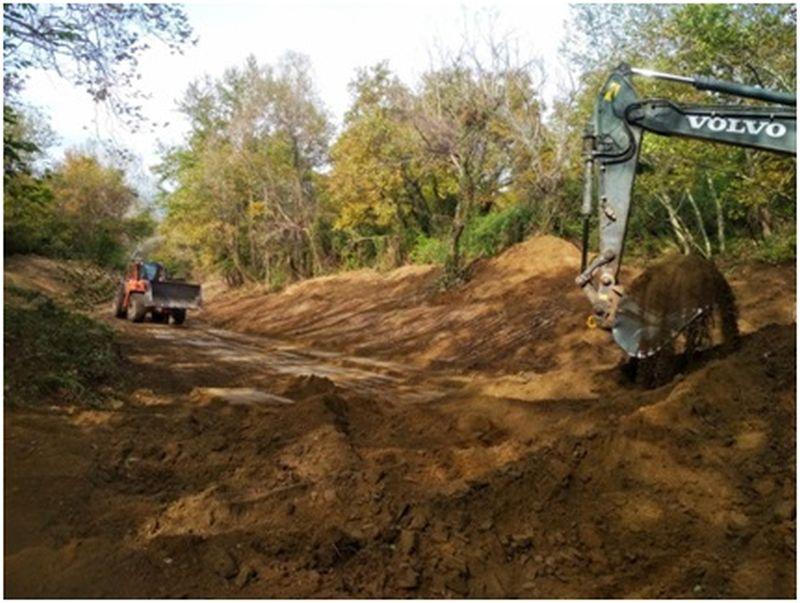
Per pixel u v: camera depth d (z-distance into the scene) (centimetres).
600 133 782
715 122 729
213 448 676
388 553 464
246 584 420
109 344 1102
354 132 2639
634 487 532
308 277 3288
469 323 1569
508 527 504
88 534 483
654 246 1731
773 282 1237
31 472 570
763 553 441
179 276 4338
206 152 3538
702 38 1256
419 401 974
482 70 1948
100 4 1002
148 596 404
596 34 1812
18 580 414
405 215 2686
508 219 1997
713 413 607
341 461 619
